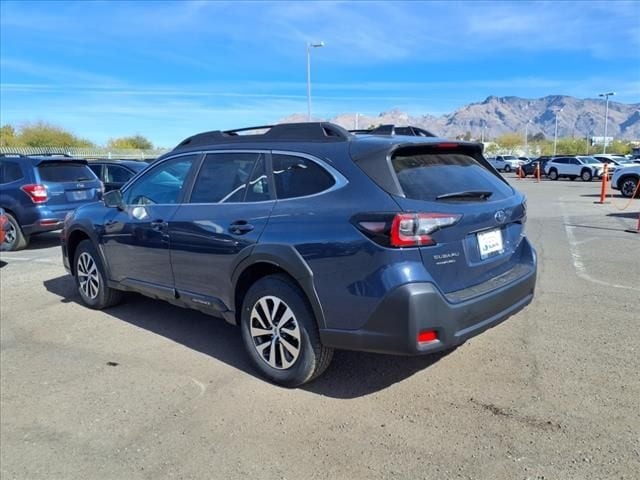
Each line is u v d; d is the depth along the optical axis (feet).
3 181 33.14
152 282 16.31
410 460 9.73
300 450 10.21
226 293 13.73
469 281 11.75
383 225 10.60
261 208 12.82
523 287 12.92
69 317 18.80
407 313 10.43
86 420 11.69
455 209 11.28
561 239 32.22
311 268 11.55
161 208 15.69
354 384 12.83
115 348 15.76
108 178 43.93
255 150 13.64
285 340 12.57
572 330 15.83
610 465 9.32
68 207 33.60
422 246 10.66
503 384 12.50
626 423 10.63
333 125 12.65
